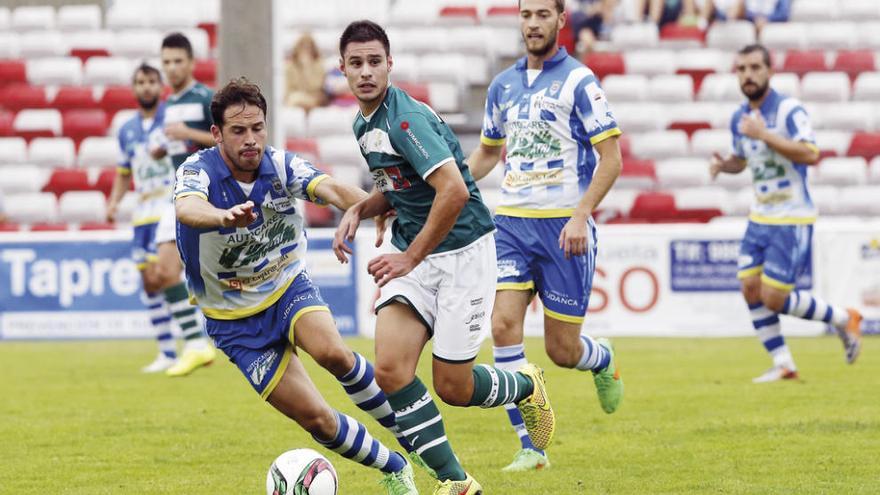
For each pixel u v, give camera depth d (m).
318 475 17.17
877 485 19.97
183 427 27.50
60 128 64.81
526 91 22.45
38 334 49.84
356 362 18.55
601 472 21.61
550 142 22.22
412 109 17.66
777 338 34.47
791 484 20.16
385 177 18.08
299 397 18.17
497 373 19.48
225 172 17.77
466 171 18.48
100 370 39.16
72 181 60.97
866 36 69.00
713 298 46.84
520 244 22.34
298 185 18.02
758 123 32.31
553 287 22.31
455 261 18.28
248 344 18.45
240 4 48.47
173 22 74.44
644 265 47.12
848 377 34.69
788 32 68.81
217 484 21.14
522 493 19.88
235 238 17.78
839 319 35.38
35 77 68.12
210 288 18.39
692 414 28.17
